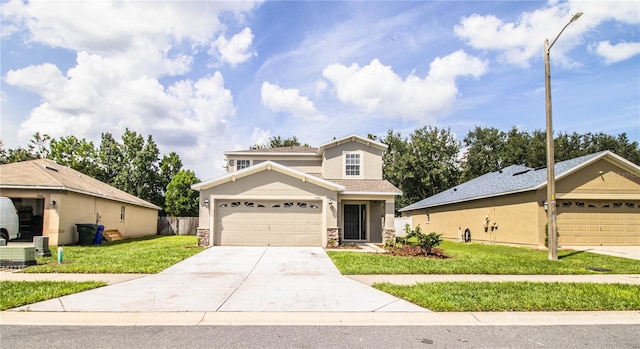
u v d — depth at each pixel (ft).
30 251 34.65
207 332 16.71
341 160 68.49
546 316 19.69
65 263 35.99
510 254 48.16
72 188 56.90
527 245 59.16
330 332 16.88
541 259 42.57
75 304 21.08
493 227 68.44
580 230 57.98
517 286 26.40
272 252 45.85
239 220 53.78
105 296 23.02
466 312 20.27
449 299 22.22
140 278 29.22
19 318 18.51
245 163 72.84
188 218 105.81
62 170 69.31
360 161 68.54
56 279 28.32
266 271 33.17
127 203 82.38
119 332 16.58
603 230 58.34
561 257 44.60
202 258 40.57
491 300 22.08
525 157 148.05
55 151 134.51
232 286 26.50
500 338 16.24
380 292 24.80
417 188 148.05
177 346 14.83
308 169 73.00
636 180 58.85
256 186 53.93
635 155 146.82
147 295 23.43
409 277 30.40
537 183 56.65
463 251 52.13
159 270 32.53
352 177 68.08
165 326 17.56
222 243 53.31
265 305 21.39
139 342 15.26
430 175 144.15
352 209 68.18
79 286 25.11
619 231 58.54
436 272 32.55
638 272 34.06
